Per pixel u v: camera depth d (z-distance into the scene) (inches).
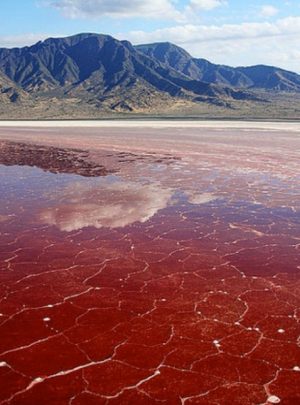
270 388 121.2
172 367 130.0
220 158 594.6
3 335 146.9
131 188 389.4
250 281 192.1
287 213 303.7
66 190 381.7
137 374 126.7
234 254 225.1
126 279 193.9
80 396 117.6
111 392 119.2
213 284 188.9
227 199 346.3
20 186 401.4
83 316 160.1
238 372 127.9
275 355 136.4
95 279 193.5
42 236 251.3
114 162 561.6
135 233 258.4
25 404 114.7
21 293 179.0
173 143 797.2
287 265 210.5
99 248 232.5
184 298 175.2
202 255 223.6
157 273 200.7
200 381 123.9
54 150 701.9
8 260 214.8
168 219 288.0
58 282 190.1
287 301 173.0
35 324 154.3
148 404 114.8
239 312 163.8
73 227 268.7
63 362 132.2
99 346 140.7
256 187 395.2
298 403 115.6
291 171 486.3
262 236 253.8
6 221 281.0
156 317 159.6
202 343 142.8
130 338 145.4
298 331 150.6
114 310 165.0
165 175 459.5
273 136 943.7
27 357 134.6
